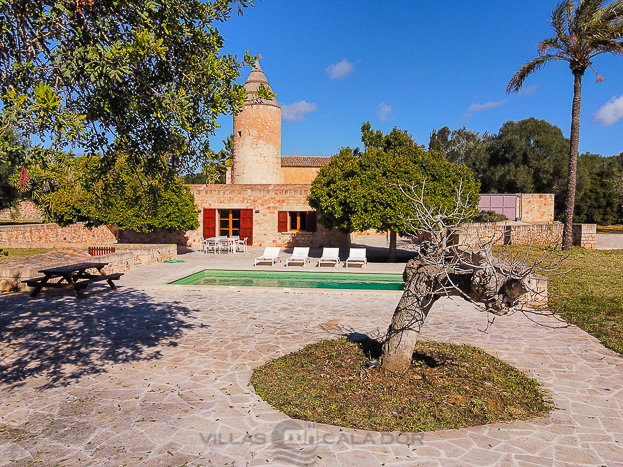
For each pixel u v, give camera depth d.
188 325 8.30
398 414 4.55
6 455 3.78
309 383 5.33
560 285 12.13
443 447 3.95
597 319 8.66
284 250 25.58
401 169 16.41
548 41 18.89
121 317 8.87
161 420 4.46
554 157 41.72
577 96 19.17
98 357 6.45
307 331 7.89
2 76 3.99
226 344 7.09
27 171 3.62
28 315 8.98
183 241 27.25
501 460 3.74
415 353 6.48
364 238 32.88
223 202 26.81
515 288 4.38
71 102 4.43
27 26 4.10
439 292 4.97
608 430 4.31
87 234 27.80
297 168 40.66
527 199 36.94
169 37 4.59
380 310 9.69
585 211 39.88
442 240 5.04
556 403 4.93
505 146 44.28
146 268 16.56
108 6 4.38
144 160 5.36
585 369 6.02
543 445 4.01
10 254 19.09
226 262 19.11
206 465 3.64
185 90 4.71
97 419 4.48
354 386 5.18
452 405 4.74
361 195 16.19
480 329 8.15
